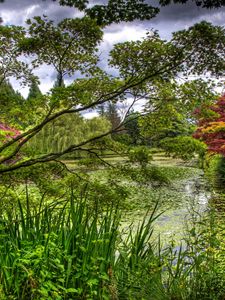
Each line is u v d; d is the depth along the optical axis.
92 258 2.25
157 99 3.01
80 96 2.72
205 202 7.71
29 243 2.32
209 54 2.71
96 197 3.09
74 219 2.53
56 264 2.19
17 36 3.18
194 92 2.86
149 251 2.85
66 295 2.25
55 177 3.44
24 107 3.18
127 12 2.50
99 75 3.03
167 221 6.15
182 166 17.00
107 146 3.29
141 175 3.39
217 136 7.52
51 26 2.96
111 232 2.52
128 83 2.97
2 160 3.07
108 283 2.30
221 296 2.33
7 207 3.04
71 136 14.02
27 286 2.17
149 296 2.33
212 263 2.67
